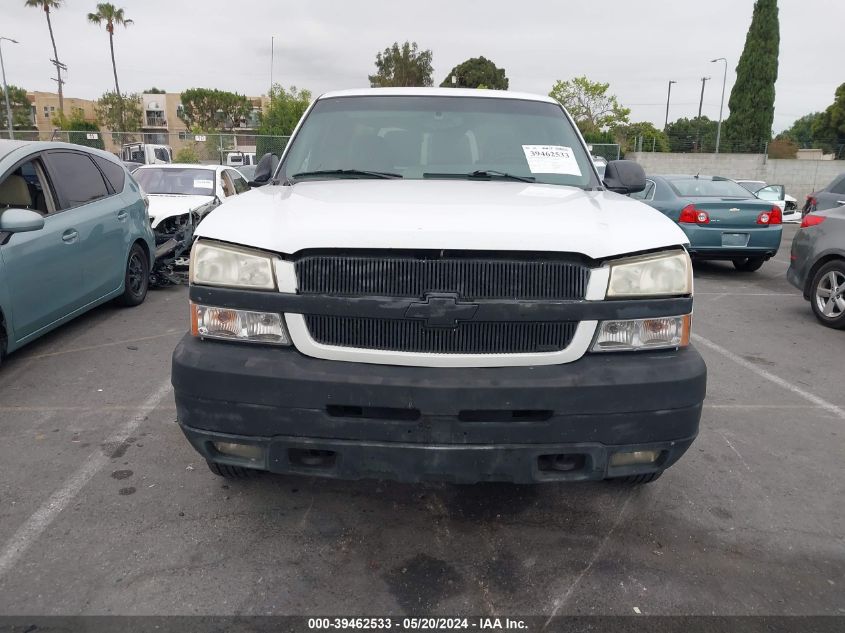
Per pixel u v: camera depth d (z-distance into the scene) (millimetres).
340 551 2914
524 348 2631
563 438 2596
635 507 3352
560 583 2729
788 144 37625
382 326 2605
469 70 63938
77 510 3205
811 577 2818
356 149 3959
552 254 2613
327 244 2582
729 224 10273
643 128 50625
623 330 2682
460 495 3422
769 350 6375
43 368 5293
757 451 4074
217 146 34625
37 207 5500
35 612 2488
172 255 8766
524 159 3908
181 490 3410
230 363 2611
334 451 2617
